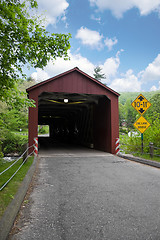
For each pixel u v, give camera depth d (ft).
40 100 44.83
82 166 23.45
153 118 32.76
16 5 12.07
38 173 19.45
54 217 9.28
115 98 37.27
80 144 60.03
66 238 7.39
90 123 49.78
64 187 14.46
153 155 27.94
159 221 8.87
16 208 9.37
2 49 12.63
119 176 18.13
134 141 35.24
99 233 7.79
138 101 30.53
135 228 8.20
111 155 34.12
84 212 9.87
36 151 31.58
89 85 35.86
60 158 30.37
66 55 14.24
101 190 13.66
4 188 11.82
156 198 11.99
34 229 8.10
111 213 9.73
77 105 51.93
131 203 11.12
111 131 36.63
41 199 11.84
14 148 59.77
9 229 7.70
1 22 11.76
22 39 12.62
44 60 13.85
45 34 13.35
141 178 17.34
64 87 34.42
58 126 115.14
